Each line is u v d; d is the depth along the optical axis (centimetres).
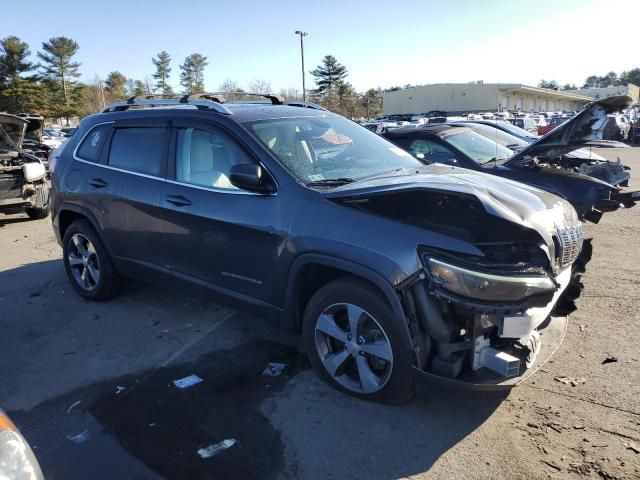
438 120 1728
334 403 341
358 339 327
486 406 334
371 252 305
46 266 666
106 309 511
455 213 328
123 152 477
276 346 426
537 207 329
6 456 187
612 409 326
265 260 361
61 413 338
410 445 299
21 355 420
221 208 383
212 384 369
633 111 3409
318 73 8388
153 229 439
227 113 407
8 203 928
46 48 7188
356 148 427
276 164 363
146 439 310
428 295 292
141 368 395
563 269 338
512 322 288
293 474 279
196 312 499
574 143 578
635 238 733
